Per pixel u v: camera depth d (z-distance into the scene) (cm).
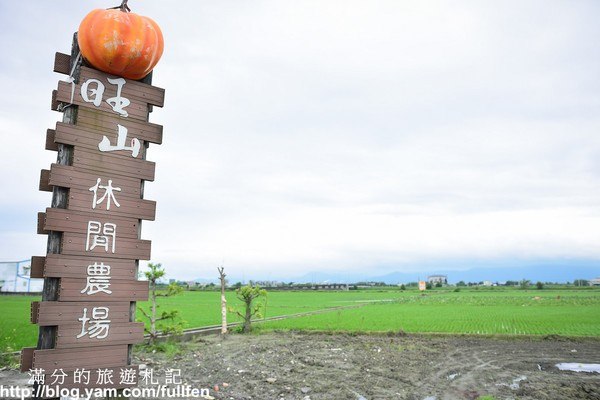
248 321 2622
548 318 3538
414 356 1834
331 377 1409
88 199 801
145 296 845
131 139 862
